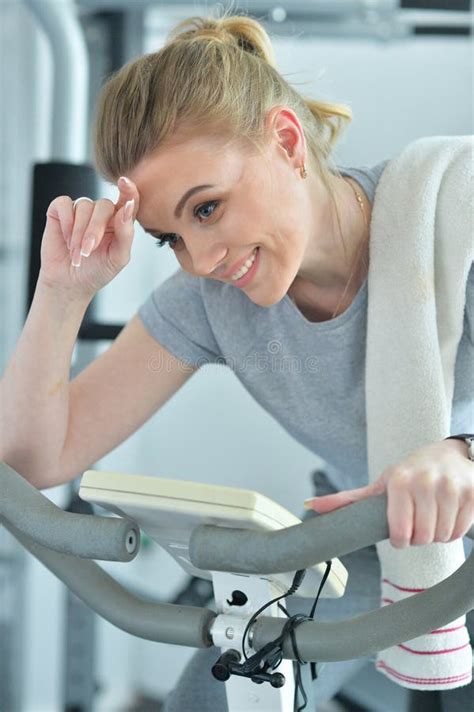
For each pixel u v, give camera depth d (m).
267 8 2.44
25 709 3.17
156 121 1.16
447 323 1.36
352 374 1.42
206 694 1.40
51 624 3.21
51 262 1.26
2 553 3.05
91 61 2.50
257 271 1.23
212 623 1.05
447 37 2.63
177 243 1.23
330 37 2.62
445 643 1.25
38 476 1.41
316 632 1.00
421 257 1.32
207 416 3.38
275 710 1.10
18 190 3.12
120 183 1.16
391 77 3.25
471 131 3.25
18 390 1.32
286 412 1.49
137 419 1.50
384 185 1.36
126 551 1.00
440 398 1.32
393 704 2.52
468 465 0.95
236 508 0.93
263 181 1.19
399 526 0.90
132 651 3.33
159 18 2.90
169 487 0.96
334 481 1.67
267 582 1.04
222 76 1.19
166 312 1.49
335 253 1.37
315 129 1.35
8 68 3.09
